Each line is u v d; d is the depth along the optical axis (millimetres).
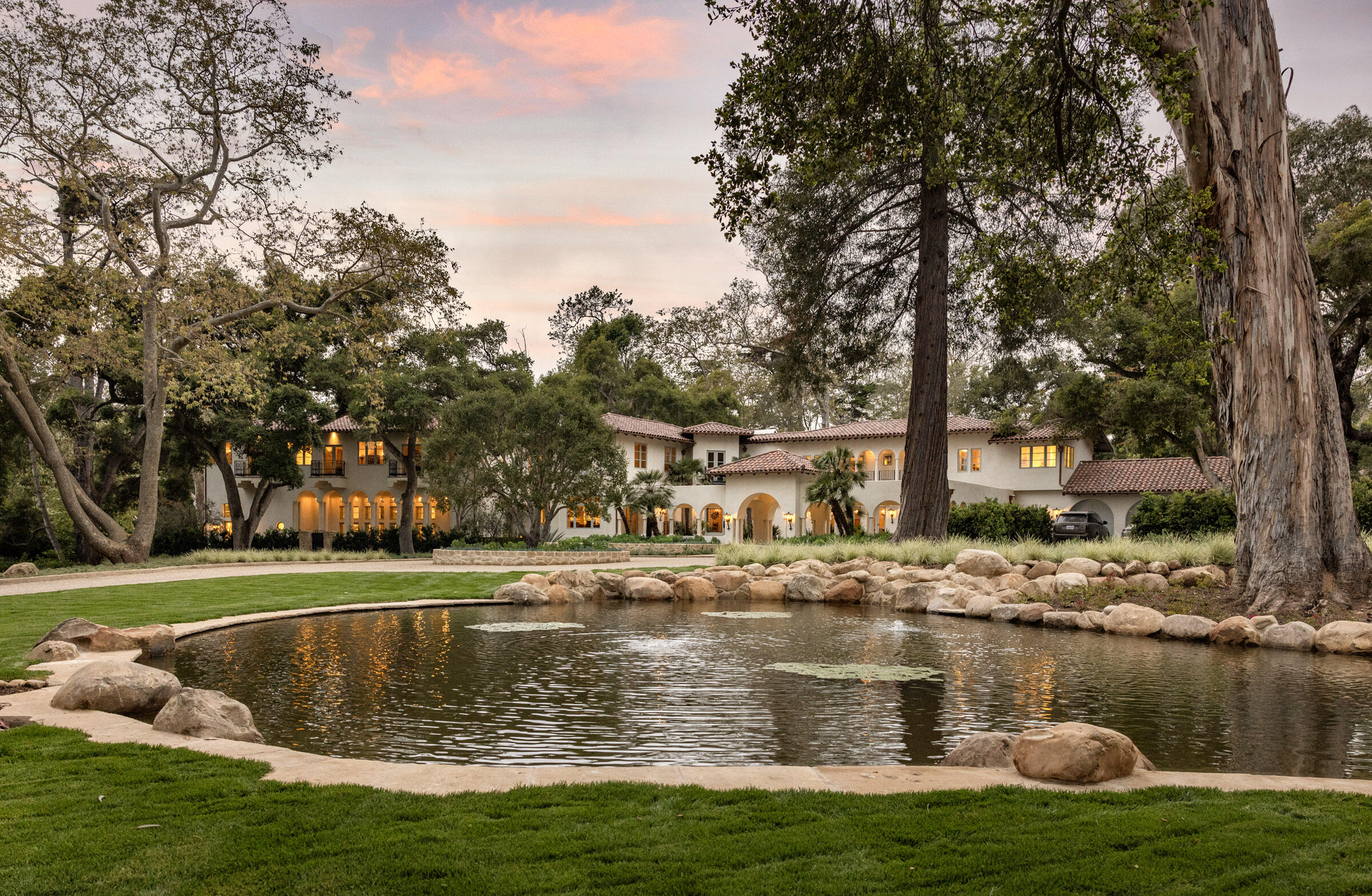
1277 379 15297
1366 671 10969
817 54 10906
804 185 25594
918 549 22750
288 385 39906
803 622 16406
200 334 28969
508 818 4406
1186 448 38219
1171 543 22000
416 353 43688
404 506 41844
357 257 28078
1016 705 8680
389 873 3646
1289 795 4926
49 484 47656
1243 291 15531
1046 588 18078
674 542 37469
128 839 4062
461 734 7449
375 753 6809
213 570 27594
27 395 26641
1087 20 12055
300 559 32625
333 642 13281
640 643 13172
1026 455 42312
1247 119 15250
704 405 60312
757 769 5547
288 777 5258
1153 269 12820
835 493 36375
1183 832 4230
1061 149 12906
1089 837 4121
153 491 28641
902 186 26016
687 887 3514
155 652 11844
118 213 27859
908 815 4484
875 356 31062
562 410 32188
